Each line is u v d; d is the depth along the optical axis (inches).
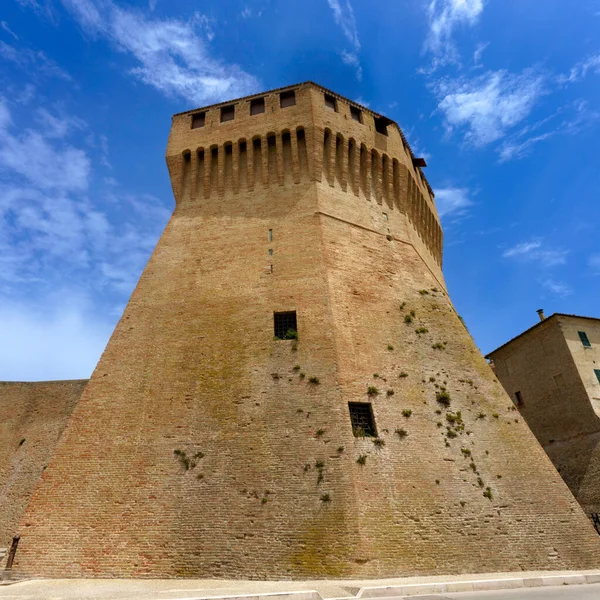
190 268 995.9
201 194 1131.3
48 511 707.4
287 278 938.1
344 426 732.0
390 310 961.5
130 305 954.7
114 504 706.2
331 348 824.9
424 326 965.8
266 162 1123.3
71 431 790.5
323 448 713.6
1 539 919.7
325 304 885.2
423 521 677.3
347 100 1243.2
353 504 654.5
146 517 689.6
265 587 543.5
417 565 631.8
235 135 1165.1
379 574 604.4
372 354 863.7
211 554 645.9
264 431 746.8
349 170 1160.8
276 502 674.2
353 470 690.2
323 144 1138.0
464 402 858.8
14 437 1077.1
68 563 658.8
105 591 530.6
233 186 1118.4
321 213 1032.2
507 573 644.1
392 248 1093.8
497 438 820.0
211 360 850.1
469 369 923.4
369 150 1193.4
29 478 995.3
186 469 727.7
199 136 1195.3
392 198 1194.0
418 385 854.5
